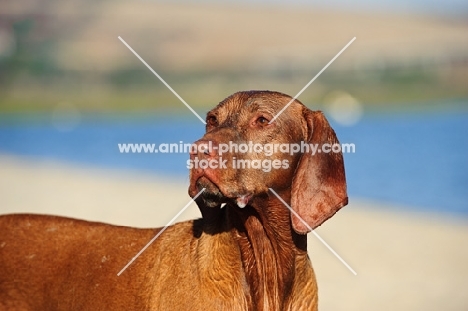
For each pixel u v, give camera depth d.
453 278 13.51
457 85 68.50
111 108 66.62
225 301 6.75
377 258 14.94
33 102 71.31
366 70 75.62
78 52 100.56
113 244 7.49
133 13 128.00
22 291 7.52
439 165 30.09
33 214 7.89
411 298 12.31
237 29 123.25
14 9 112.12
